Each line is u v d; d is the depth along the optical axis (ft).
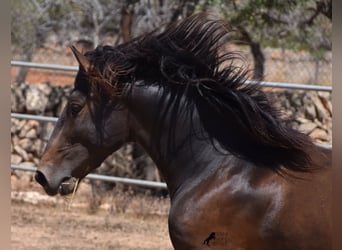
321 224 23.53
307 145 25.13
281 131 24.80
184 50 26.02
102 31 59.47
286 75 60.39
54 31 63.00
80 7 59.11
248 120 24.97
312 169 24.41
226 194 24.50
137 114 26.11
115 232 47.65
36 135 57.06
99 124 26.04
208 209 24.58
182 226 24.76
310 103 54.08
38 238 45.44
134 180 48.57
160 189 54.90
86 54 26.66
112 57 26.07
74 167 26.35
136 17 55.31
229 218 24.38
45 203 53.62
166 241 46.09
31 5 61.93
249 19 55.16
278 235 23.80
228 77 25.80
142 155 55.06
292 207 23.79
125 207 52.39
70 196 26.86
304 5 55.42
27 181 56.29
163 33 26.50
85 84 26.18
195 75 25.84
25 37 62.69
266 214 23.95
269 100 25.95
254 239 24.14
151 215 51.37
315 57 58.85
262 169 24.62
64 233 46.88
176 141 25.80
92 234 46.96
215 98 25.53
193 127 25.71
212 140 25.52
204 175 25.21
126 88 26.03
